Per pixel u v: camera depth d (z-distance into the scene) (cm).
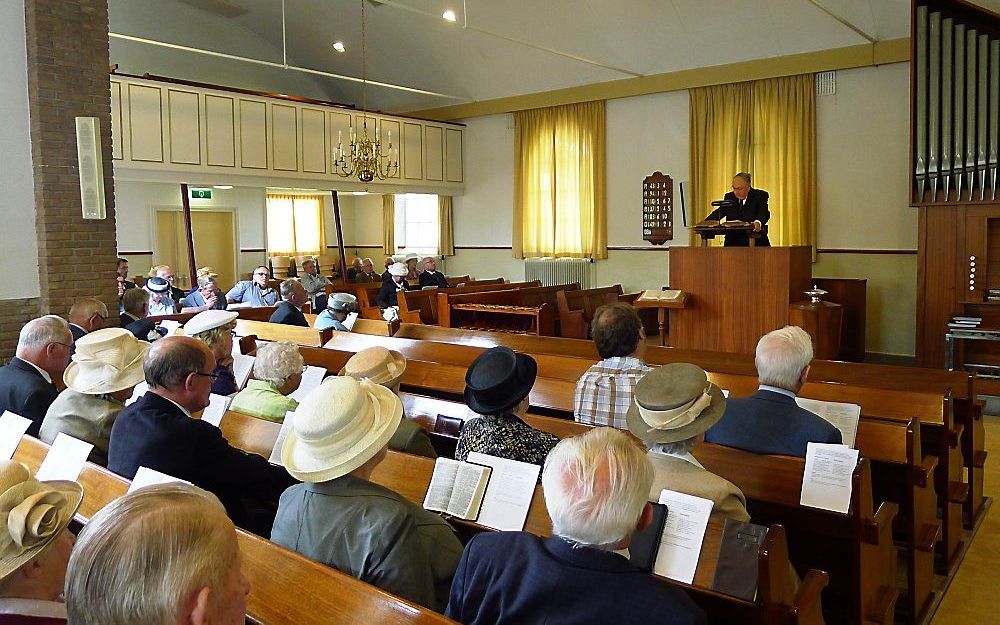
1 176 656
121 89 1091
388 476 274
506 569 166
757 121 1116
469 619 172
